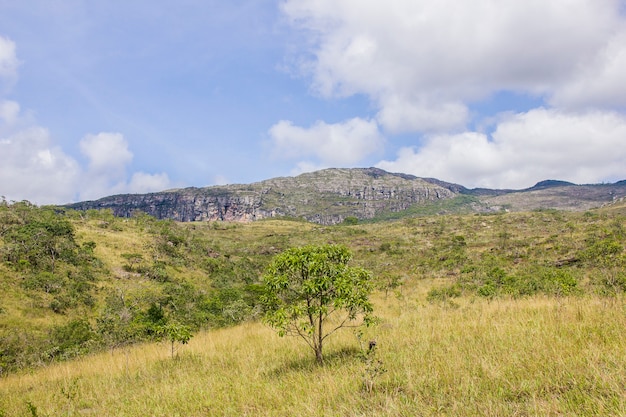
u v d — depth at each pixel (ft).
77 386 34.06
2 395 38.04
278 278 27.45
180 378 31.30
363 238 458.91
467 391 16.34
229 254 400.06
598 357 17.49
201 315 110.22
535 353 19.79
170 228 397.60
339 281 26.45
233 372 30.48
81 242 266.36
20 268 201.57
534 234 342.44
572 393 14.47
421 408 15.11
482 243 331.98
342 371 23.48
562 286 55.98
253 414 19.21
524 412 13.74
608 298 37.32
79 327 129.08
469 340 26.55
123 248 282.15
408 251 345.72
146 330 79.41
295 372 25.99
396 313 58.03
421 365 21.42
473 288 103.86
